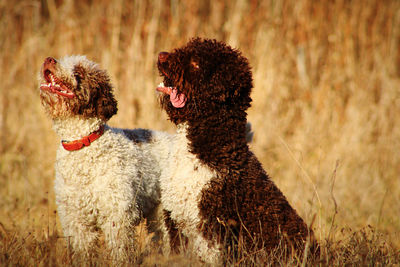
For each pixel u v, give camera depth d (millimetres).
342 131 15164
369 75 16938
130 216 7582
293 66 17109
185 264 6637
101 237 7758
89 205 7465
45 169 12602
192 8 16906
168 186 7566
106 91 7758
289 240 7070
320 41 17516
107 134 7699
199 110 7277
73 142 7391
